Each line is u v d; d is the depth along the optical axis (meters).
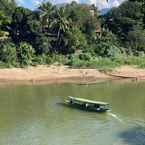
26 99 66.56
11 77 85.31
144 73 95.94
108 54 107.12
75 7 119.50
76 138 46.69
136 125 52.03
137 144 44.84
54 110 59.25
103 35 118.06
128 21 123.88
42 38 99.81
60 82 84.06
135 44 119.88
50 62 96.69
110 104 63.78
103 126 51.47
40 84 81.31
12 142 45.06
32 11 105.56
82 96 69.75
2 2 107.69
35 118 54.88
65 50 104.44
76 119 54.62
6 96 68.88
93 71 92.81
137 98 68.81
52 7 104.25
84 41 107.44
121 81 87.69
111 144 44.75
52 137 46.94
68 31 103.44
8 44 96.56
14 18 105.25
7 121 53.34
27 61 93.38
